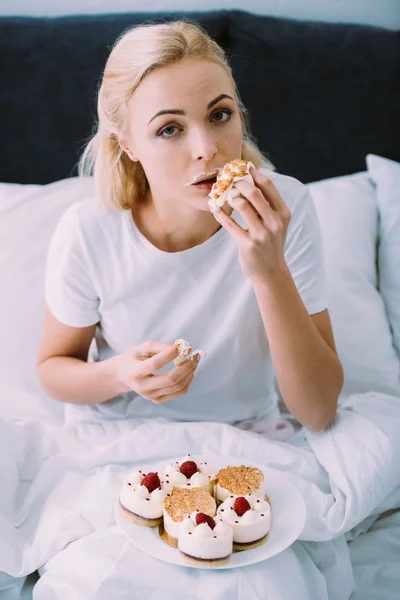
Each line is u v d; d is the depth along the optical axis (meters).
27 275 1.88
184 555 1.16
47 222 1.95
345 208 1.98
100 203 1.55
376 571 1.34
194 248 1.50
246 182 1.25
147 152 1.38
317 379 1.42
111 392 1.53
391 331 1.90
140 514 1.24
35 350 1.80
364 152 2.23
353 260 1.91
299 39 2.18
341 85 2.20
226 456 1.41
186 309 1.54
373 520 1.45
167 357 1.37
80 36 2.18
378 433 1.42
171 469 1.33
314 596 1.22
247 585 1.14
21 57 2.19
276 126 2.21
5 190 2.03
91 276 1.56
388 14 2.26
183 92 1.33
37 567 1.26
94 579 1.16
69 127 2.22
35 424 1.54
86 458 1.44
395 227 1.99
